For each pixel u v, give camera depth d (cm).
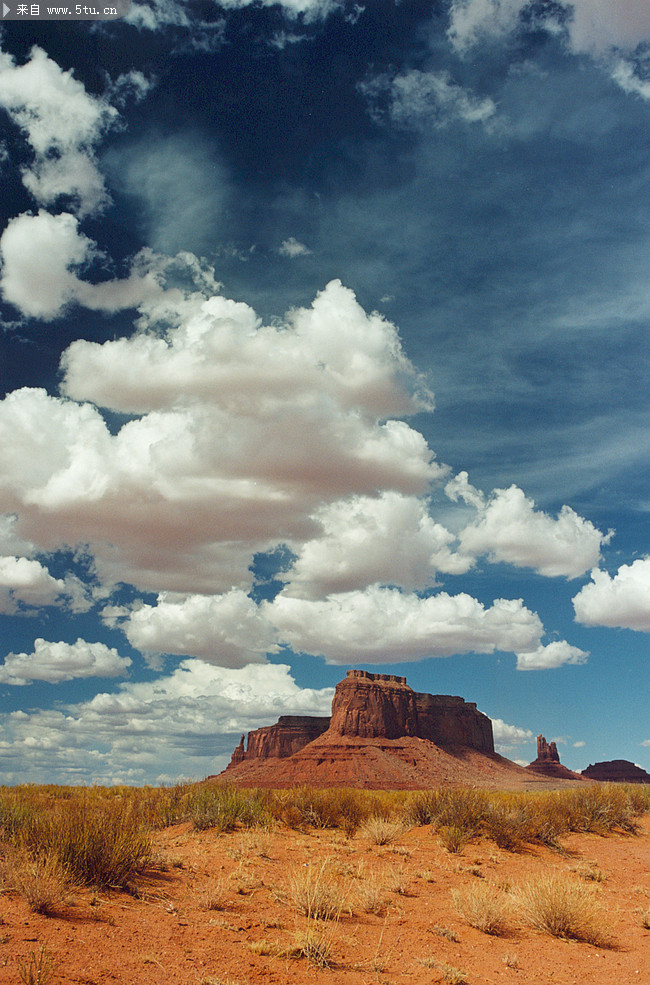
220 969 762
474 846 1839
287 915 1015
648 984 877
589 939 1070
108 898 965
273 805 2123
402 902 1190
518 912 1180
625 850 2005
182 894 1051
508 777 17700
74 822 1069
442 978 827
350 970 821
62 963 693
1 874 934
